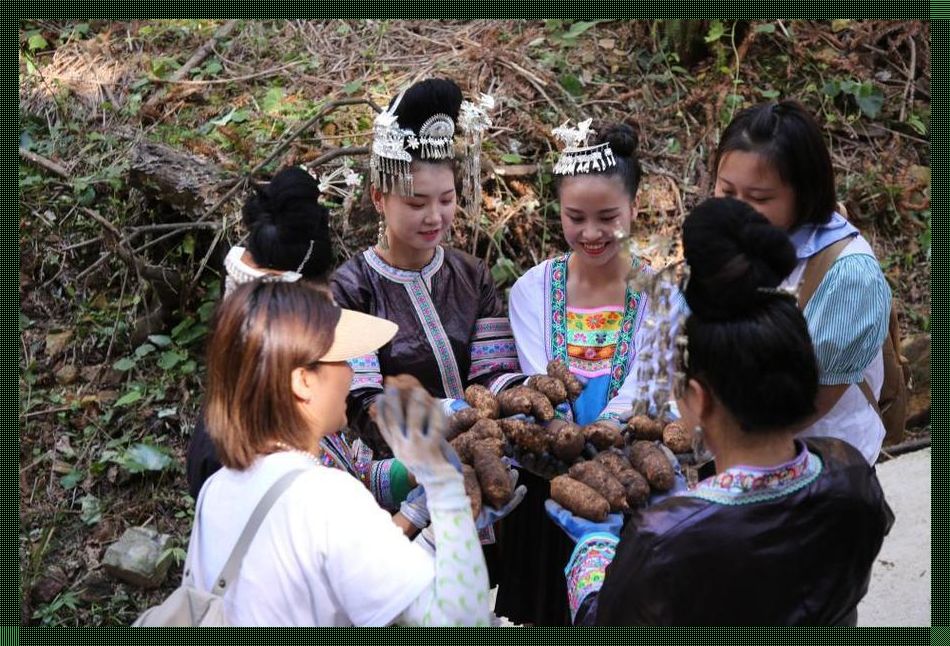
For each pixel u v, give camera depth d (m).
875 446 2.69
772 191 2.42
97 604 3.63
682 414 1.94
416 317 2.92
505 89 4.82
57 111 4.84
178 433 4.08
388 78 4.91
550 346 2.92
